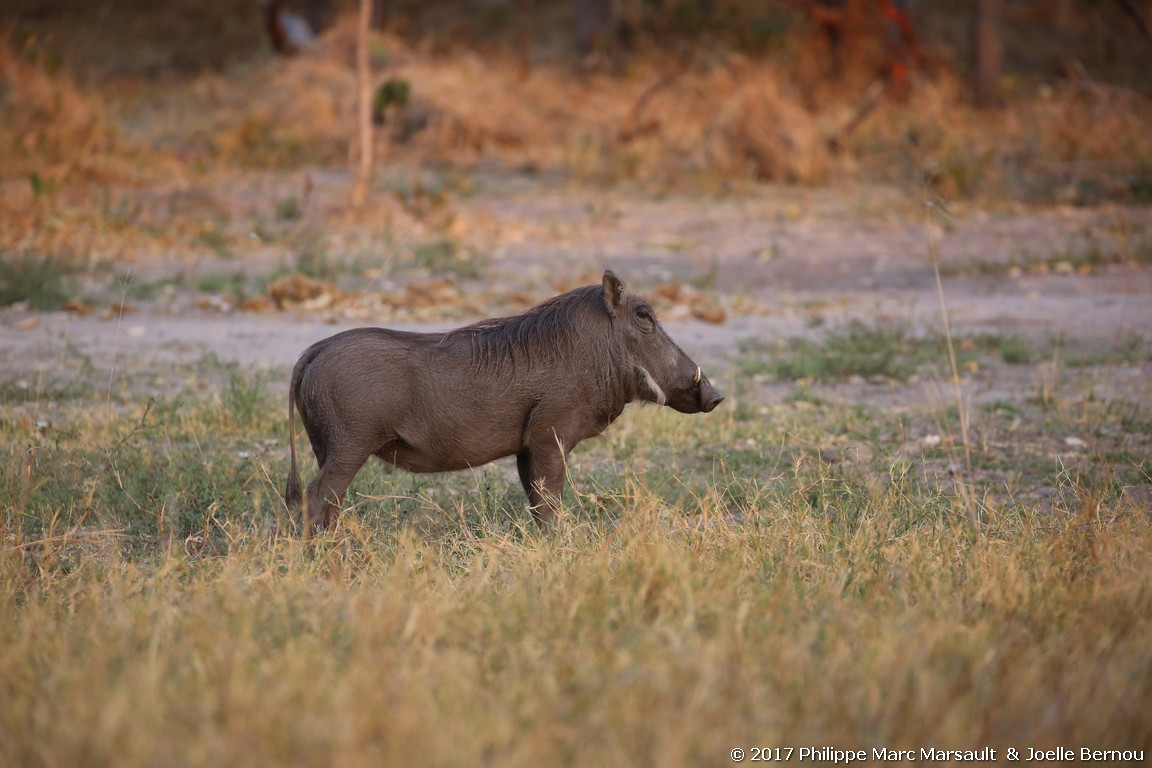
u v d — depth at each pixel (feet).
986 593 56.39
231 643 47.83
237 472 79.87
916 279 161.48
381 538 68.49
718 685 44.65
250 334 126.21
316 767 38.81
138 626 51.11
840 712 43.37
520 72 276.41
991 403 104.42
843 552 63.21
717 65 260.42
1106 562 61.00
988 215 197.16
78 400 99.66
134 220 175.83
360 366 64.80
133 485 75.87
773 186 222.07
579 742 40.83
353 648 48.21
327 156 243.40
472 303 139.85
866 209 200.85
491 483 78.02
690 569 57.77
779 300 150.10
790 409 103.14
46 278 138.21
